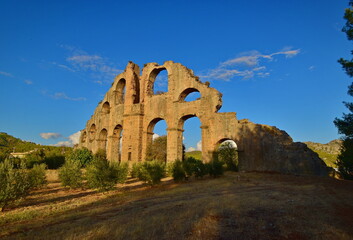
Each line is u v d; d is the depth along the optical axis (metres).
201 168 22.30
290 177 20.48
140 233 6.97
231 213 9.04
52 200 14.34
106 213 10.33
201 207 10.06
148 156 34.75
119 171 18.30
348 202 10.77
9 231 8.00
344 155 19.89
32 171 18.14
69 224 8.61
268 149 24.39
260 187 15.83
